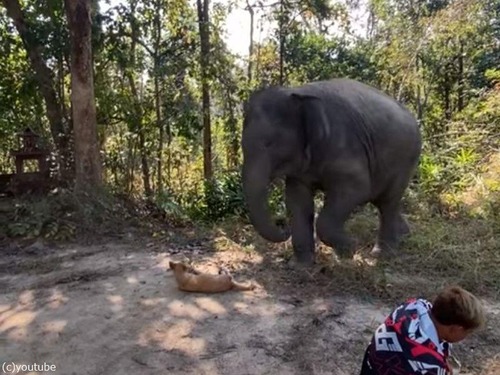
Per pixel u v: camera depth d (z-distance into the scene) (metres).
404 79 11.63
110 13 8.20
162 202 7.42
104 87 8.36
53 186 7.62
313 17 10.74
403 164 4.87
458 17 11.01
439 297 1.84
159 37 8.76
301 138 4.39
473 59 12.34
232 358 3.28
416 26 11.49
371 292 4.25
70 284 4.65
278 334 3.58
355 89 4.73
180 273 4.41
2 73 8.34
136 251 5.69
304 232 4.82
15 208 6.72
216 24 9.33
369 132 4.52
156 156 8.97
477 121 9.58
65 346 3.47
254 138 4.38
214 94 9.52
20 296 4.39
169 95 8.83
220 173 9.16
